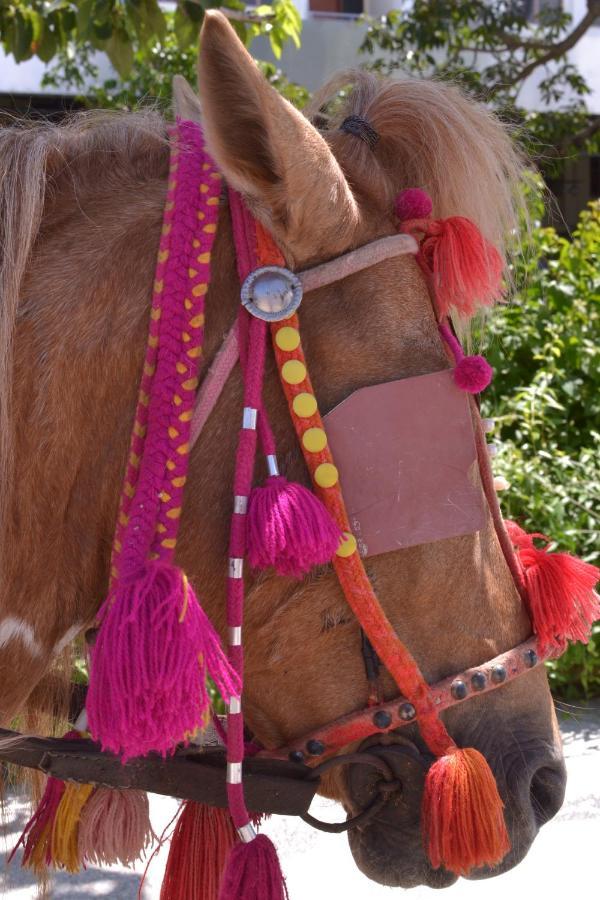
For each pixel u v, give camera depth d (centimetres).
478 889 365
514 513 539
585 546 531
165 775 185
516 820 186
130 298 182
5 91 1066
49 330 182
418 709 182
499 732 189
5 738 185
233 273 181
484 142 201
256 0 934
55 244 188
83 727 209
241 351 176
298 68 1109
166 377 172
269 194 170
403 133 201
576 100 1137
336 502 175
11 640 188
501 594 192
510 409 589
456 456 182
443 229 188
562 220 366
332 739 185
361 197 190
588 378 606
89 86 1032
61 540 187
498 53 1070
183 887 196
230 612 171
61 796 202
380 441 178
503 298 219
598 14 984
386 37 1009
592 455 561
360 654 184
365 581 176
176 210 178
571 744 480
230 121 162
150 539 169
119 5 503
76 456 183
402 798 190
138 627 156
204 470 179
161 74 939
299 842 401
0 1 529
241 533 170
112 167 196
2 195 187
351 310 181
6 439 180
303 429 175
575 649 515
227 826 196
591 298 618
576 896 358
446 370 183
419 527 179
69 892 369
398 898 359
